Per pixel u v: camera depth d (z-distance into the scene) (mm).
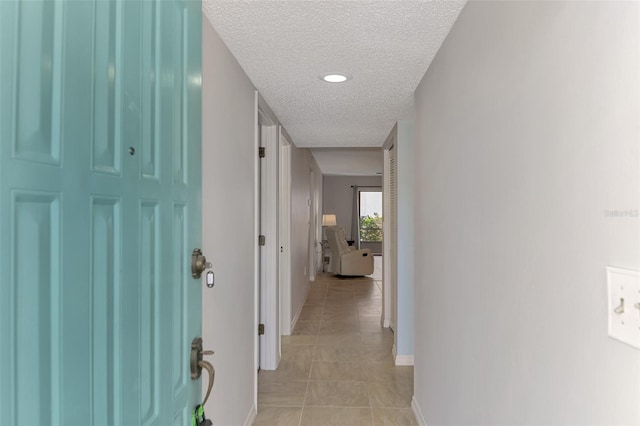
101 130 723
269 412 2850
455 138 1832
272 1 1633
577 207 888
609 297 779
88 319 687
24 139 559
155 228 924
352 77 2551
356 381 3385
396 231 3883
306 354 4023
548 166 1011
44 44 593
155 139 922
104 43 731
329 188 12469
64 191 630
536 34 1071
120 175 778
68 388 637
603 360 803
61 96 625
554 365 989
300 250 5680
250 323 2691
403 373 3557
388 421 2721
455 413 1851
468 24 1630
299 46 2076
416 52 2150
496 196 1349
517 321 1194
